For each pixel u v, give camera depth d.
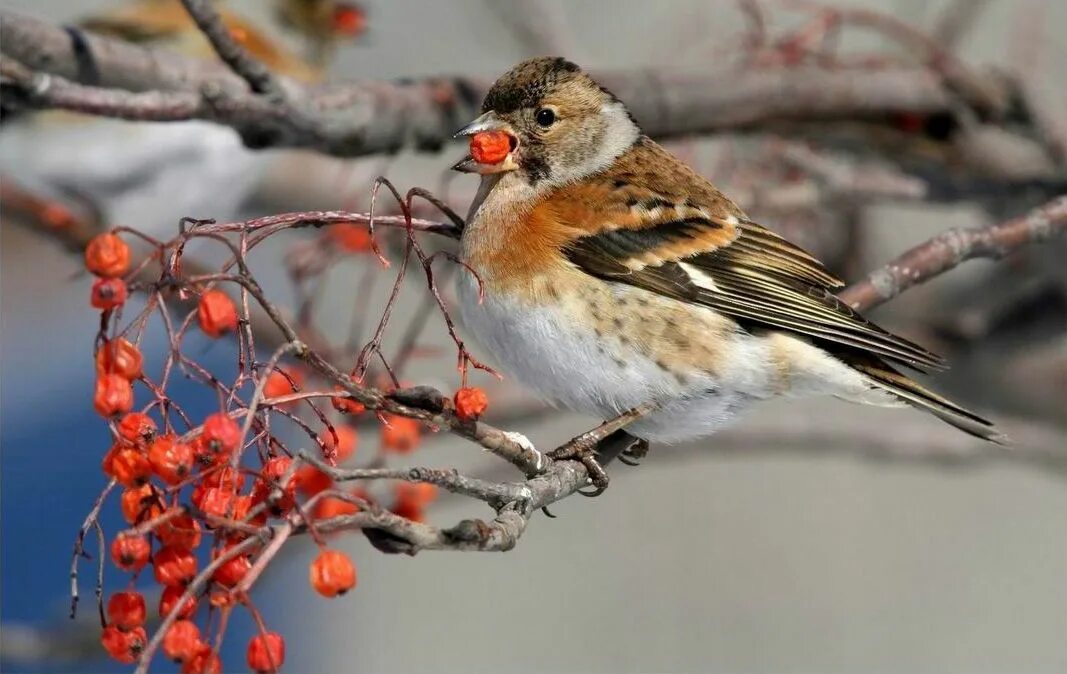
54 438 12.95
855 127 12.02
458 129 9.61
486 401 6.53
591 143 8.94
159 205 11.55
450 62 14.06
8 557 12.30
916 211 13.76
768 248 8.73
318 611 14.22
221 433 5.63
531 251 8.44
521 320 8.44
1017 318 12.46
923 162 12.20
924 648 13.80
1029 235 9.15
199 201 11.71
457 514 14.44
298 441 7.95
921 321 12.59
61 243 11.05
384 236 11.23
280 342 9.61
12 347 13.57
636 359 8.43
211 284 6.03
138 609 5.78
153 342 9.99
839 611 13.72
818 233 12.76
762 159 11.99
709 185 9.08
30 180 11.22
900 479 14.58
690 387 8.46
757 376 8.53
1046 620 13.79
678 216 8.67
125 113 7.66
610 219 8.54
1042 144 12.00
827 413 13.48
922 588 14.12
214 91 8.04
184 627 5.65
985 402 12.55
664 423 8.57
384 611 14.27
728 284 8.54
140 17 11.45
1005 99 11.99
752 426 11.96
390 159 10.17
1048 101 11.88
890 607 13.86
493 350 8.63
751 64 11.65
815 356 8.57
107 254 5.85
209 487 5.82
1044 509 14.42
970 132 12.05
